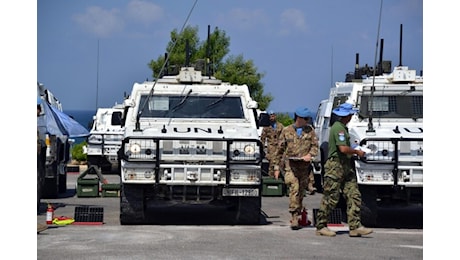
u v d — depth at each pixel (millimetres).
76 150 34562
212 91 14344
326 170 12078
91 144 27656
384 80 15555
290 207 12891
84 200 17828
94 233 12148
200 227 13086
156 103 14094
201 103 14188
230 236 11984
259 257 10125
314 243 11367
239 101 14289
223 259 9945
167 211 15602
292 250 10703
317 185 21094
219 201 13516
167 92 14227
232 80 37875
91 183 18516
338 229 13008
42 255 10102
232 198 13555
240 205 13344
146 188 13203
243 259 9953
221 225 13469
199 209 15961
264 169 20859
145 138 12805
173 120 13906
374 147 12938
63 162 19750
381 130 13562
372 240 11719
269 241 11516
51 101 19703
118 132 27703
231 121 14016
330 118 18250
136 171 12781
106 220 13969
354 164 12406
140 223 13328
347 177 12133
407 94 15102
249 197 13320
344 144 11891
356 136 13422
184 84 14633
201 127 13727
